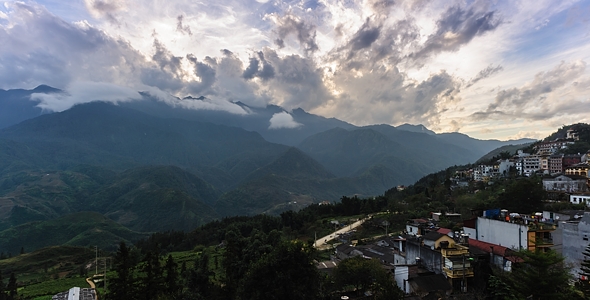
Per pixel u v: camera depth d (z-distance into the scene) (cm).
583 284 4228
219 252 12119
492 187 13662
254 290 4653
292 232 14662
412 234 7794
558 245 5662
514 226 5653
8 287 8350
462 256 5069
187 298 5956
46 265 13800
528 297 4094
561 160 15075
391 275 5675
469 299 4594
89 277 10681
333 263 8225
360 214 17575
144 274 8425
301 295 4459
